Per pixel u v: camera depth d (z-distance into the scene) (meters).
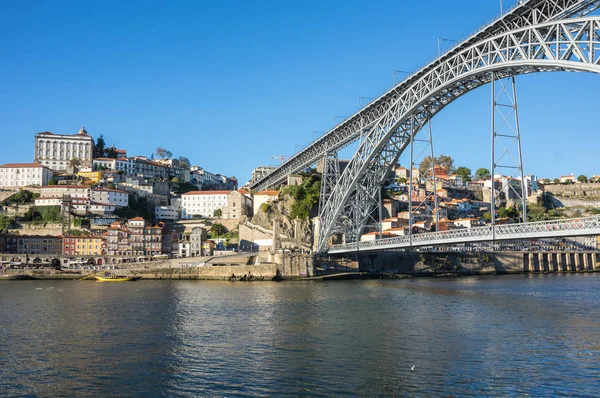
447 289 102.12
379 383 37.41
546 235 67.44
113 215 187.25
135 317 64.75
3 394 36.09
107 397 35.50
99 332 55.25
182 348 47.94
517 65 69.81
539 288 104.50
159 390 36.69
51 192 192.38
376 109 117.44
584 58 58.81
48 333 54.72
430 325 58.12
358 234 128.88
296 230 161.75
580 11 66.81
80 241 161.25
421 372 39.81
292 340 50.84
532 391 35.50
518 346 47.66
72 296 88.62
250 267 132.12
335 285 113.62
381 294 91.38
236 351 46.69
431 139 101.50
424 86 95.31
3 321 62.00
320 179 180.12
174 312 68.81
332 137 141.62
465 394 35.09
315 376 39.19
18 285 114.12
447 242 88.62
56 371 41.00
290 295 89.75
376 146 111.06
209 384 37.78
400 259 152.75
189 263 140.00
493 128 77.88
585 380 37.69
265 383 37.78
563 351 45.72
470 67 84.56
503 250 174.50
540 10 71.31
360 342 49.72
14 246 157.25
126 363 43.12
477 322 59.91
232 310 70.50
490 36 81.06
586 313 66.56
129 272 134.62
